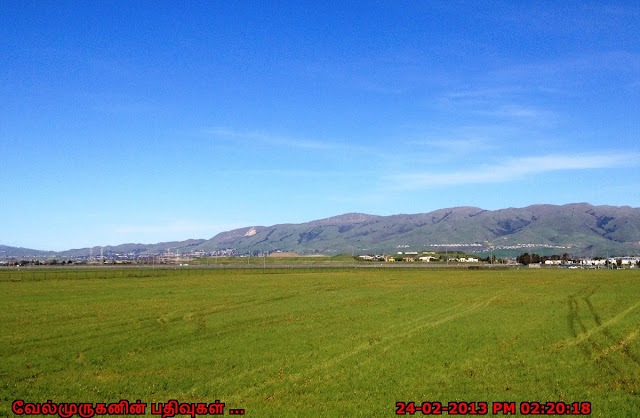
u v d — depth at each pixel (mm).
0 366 31281
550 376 28609
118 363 32031
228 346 37312
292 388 26344
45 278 115062
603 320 50469
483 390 26031
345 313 56594
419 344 37750
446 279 121812
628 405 23703
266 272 151375
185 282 106375
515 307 62438
